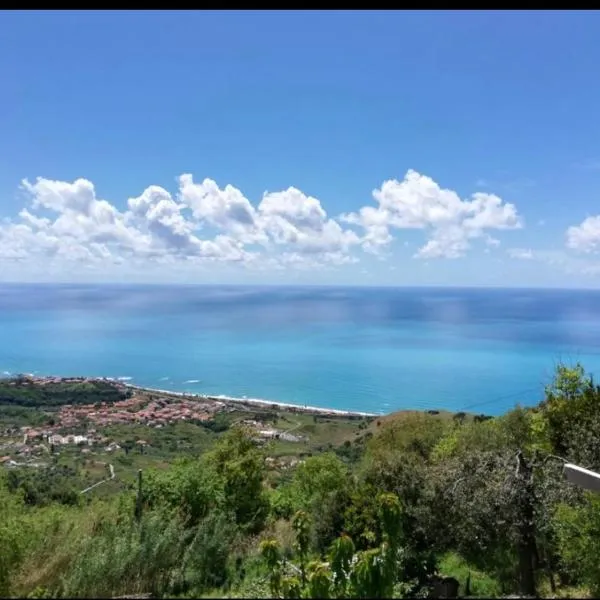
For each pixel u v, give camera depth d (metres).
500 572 8.16
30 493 13.90
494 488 7.26
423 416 20.75
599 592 6.23
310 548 8.63
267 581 6.19
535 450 8.61
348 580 4.84
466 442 13.21
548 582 7.75
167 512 8.78
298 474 15.77
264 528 11.23
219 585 7.18
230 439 15.09
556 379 11.07
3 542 6.58
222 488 11.59
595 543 6.38
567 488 7.06
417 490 8.98
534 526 7.05
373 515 8.75
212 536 8.15
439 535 8.43
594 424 9.39
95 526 7.74
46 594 5.51
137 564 6.66
